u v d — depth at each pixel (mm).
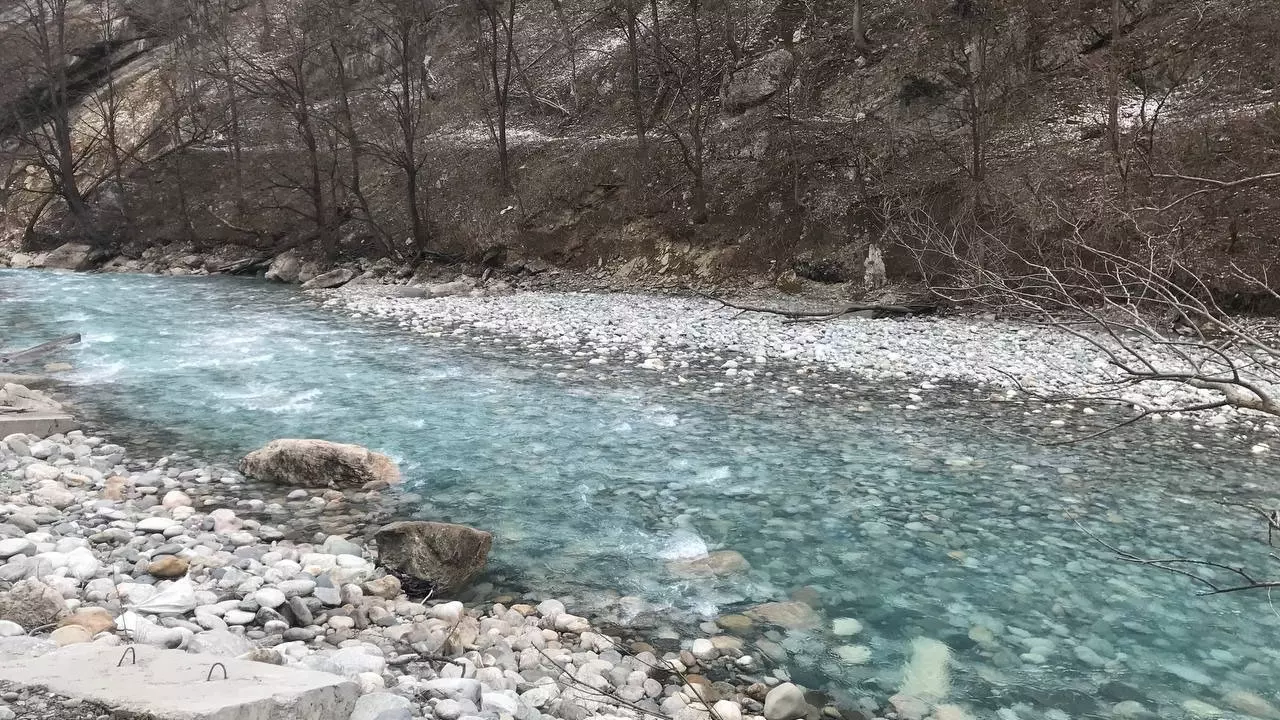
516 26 41656
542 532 6762
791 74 28500
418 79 40031
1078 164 20469
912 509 7398
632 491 7824
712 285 25234
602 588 5734
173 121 39438
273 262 31719
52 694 2781
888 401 11773
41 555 5105
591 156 30562
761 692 4426
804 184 25500
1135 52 21875
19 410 9688
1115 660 4812
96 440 8906
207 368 13562
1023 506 7477
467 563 5734
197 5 40531
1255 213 16969
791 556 6340
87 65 46531
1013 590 5754
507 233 29703
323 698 3121
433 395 11812
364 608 4965
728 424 10391
